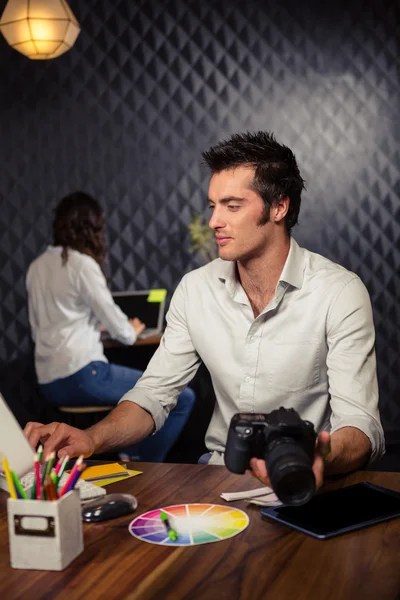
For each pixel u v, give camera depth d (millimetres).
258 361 1924
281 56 4594
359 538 1270
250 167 1797
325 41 4629
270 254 1878
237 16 4535
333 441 1538
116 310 3648
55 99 4406
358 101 4680
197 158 4543
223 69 4543
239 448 1279
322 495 1454
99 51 4430
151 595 1101
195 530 1326
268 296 1923
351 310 1828
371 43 4664
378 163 4723
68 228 3682
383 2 4652
